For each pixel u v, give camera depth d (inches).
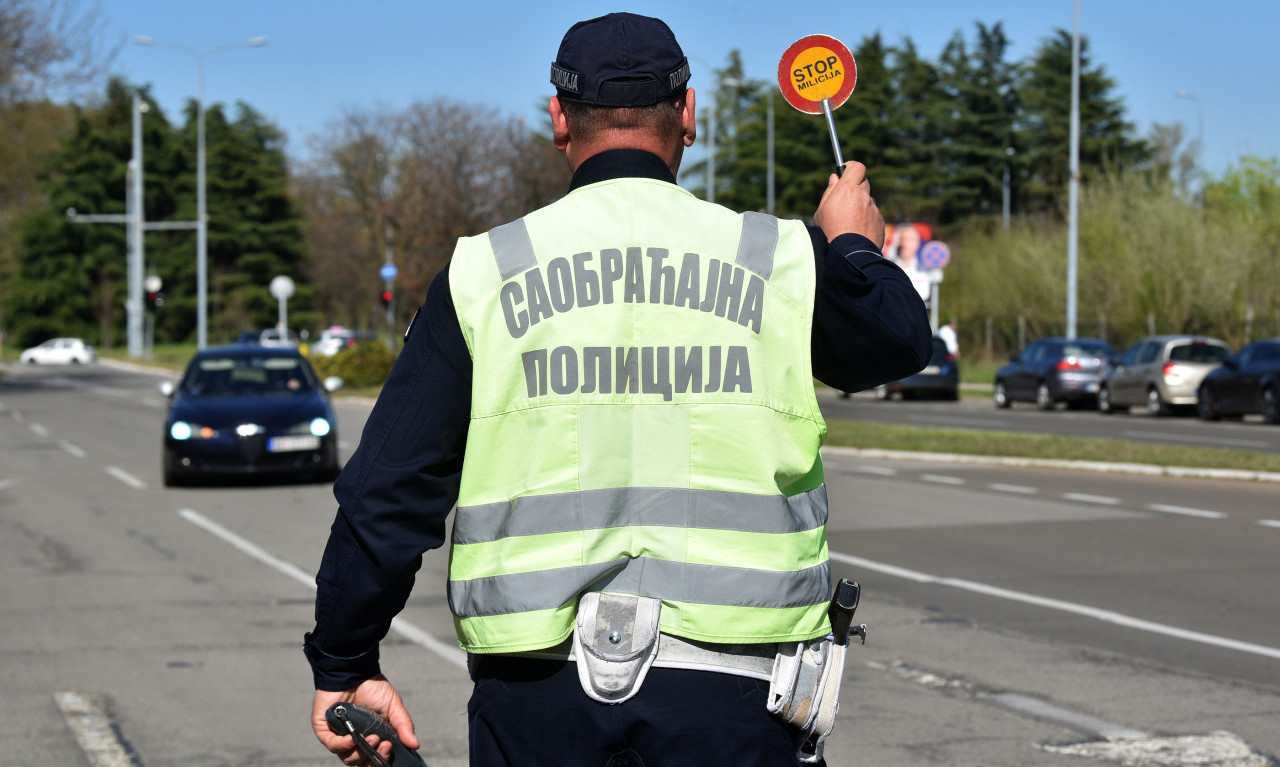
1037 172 2775.6
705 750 76.9
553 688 79.0
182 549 423.8
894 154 2738.7
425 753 207.9
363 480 80.1
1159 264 1418.6
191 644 285.6
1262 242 1409.9
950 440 770.8
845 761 200.8
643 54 85.1
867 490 569.6
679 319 80.9
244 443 577.9
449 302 81.8
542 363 80.5
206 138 3526.1
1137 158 2716.5
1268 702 233.8
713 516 79.6
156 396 1467.8
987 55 2824.8
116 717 228.7
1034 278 1654.8
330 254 2571.4
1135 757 202.4
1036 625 299.6
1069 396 1174.3
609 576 79.3
